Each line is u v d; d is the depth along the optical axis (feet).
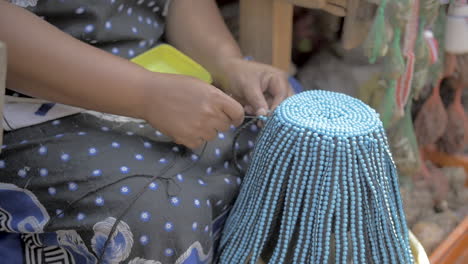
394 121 3.02
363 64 3.28
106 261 2.20
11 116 2.34
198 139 2.28
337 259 2.11
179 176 2.31
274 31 3.12
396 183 2.28
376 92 3.03
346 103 2.29
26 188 2.26
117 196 2.16
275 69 2.77
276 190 2.13
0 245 2.40
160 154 2.37
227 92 2.85
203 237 2.29
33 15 2.21
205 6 3.06
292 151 2.07
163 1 2.93
